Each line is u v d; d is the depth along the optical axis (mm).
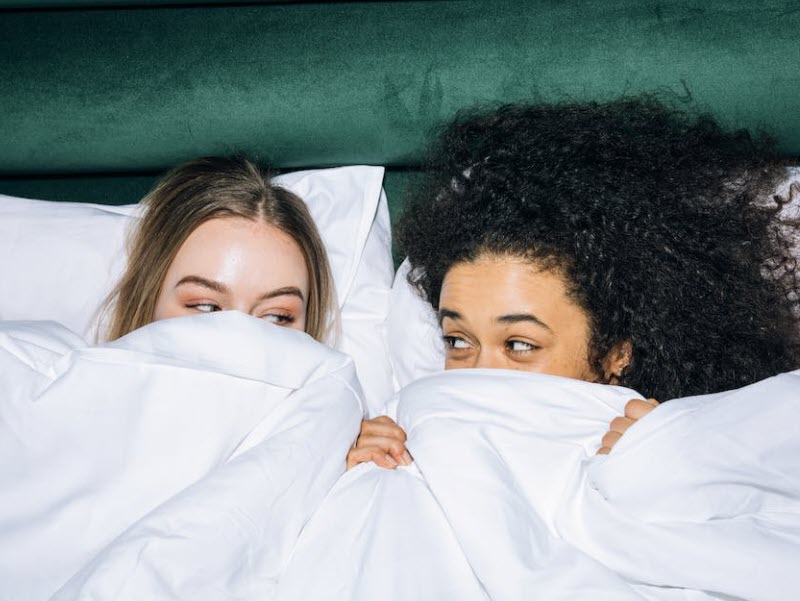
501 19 1297
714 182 1126
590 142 1066
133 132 1312
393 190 1438
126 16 1323
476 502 841
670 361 1056
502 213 1004
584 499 868
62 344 990
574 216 998
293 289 1181
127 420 911
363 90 1298
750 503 849
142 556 777
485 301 1012
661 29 1274
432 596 795
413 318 1296
